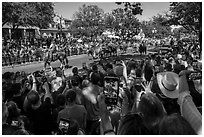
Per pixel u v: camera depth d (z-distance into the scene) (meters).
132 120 2.10
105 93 3.21
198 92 2.90
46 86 5.32
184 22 26.97
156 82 3.11
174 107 2.91
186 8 23.33
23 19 31.19
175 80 3.02
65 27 65.19
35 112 3.71
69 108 3.63
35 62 22.75
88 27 60.12
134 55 28.86
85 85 4.99
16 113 3.10
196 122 1.90
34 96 3.75
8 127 2.77
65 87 5.20
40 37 44.50
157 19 31.17
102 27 60.19
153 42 52.62
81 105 3.71
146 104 2.08
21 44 30.45
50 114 3.79
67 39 43.25
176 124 1.85
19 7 29.56
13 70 18.84
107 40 44.75
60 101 3.96
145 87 3.91
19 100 4.13
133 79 4.95
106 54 27.89
